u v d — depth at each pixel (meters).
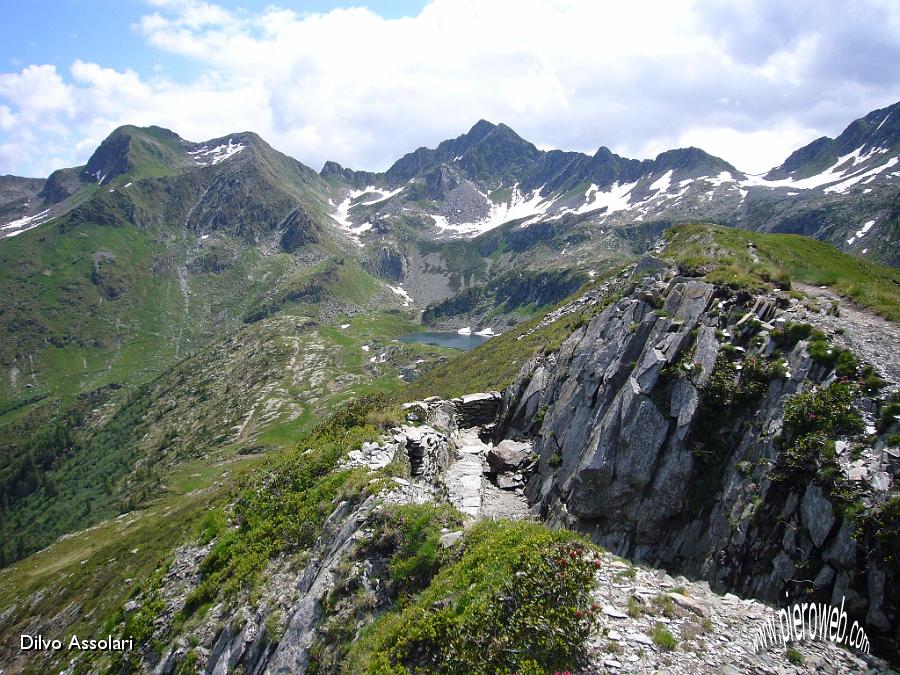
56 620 66.44
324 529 21.47
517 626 12.66
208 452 192.62
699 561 20.75
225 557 24.06
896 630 14.41
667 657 12.31
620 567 15.86
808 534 17.42
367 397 34.81
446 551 16.89
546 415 33.31
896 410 17.47
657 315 28.19
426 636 13.66
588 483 25.19
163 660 21.23
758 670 12.20
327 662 15.87
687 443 22.86
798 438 19.12
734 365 23.36
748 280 27.38
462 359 112.69
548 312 99.38
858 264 47.28
